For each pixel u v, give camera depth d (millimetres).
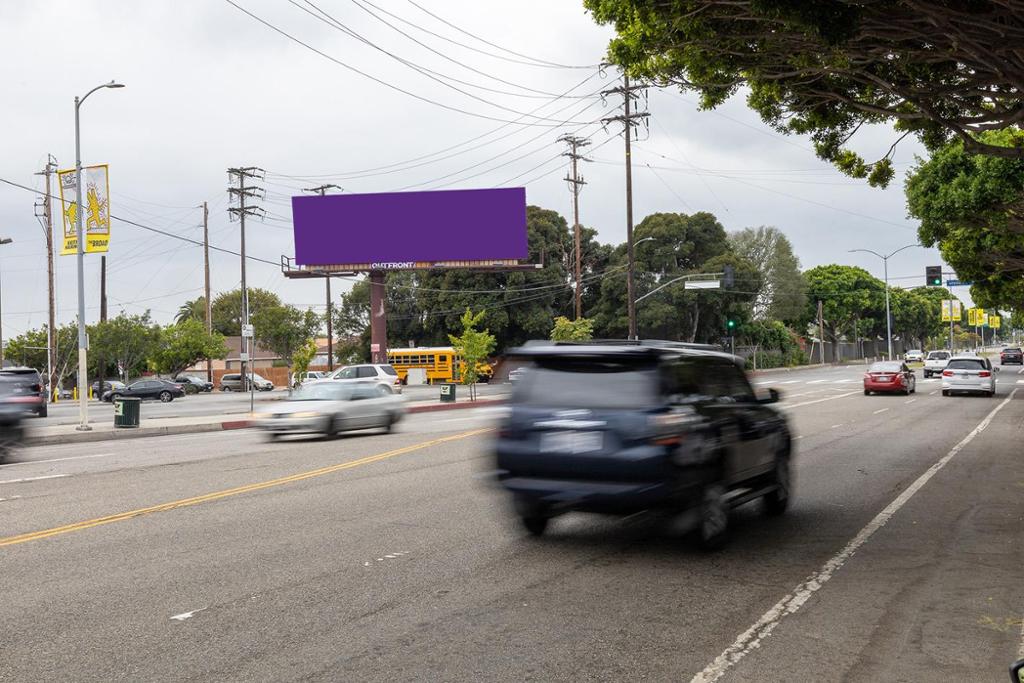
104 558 7613
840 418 24188
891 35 10961
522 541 8281
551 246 66938
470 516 9555
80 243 24672
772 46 11773
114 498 11016
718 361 8711
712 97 14000
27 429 16750
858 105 13797
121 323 61438
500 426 8023
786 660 5023
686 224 67562
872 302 103750
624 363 7656
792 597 6359
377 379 38562
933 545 8172
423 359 62781
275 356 105375
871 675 4789
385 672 4828
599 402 7582
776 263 79562
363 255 53969
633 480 7371
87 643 5340
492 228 53469
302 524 9125
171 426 24844
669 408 7422
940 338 163750
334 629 5602
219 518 9500
